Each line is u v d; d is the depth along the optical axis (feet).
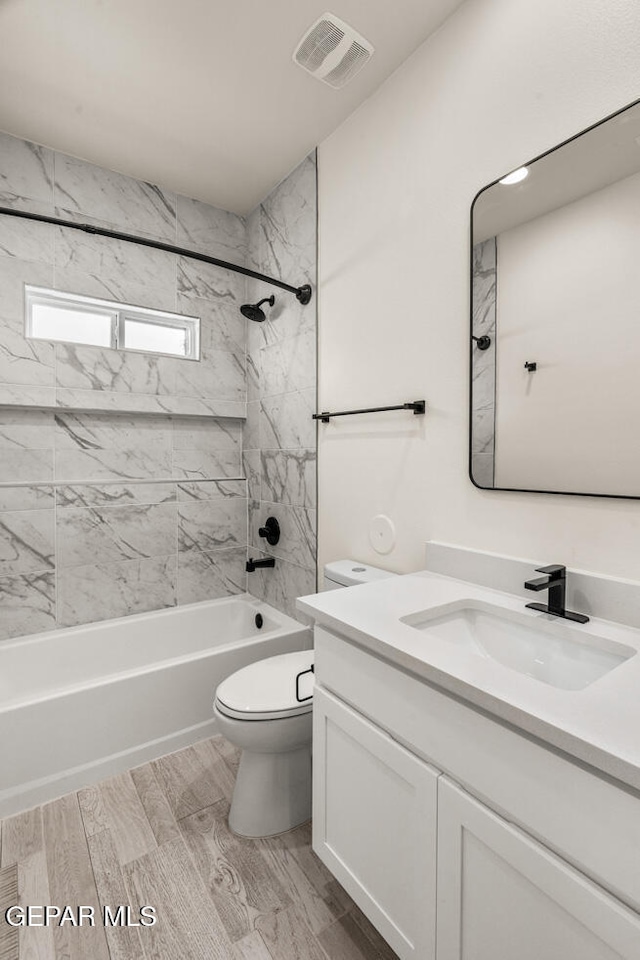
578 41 3.73
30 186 6.84
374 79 5.60
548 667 3.60
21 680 6.72
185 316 8.32
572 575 3.80
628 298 3.44
